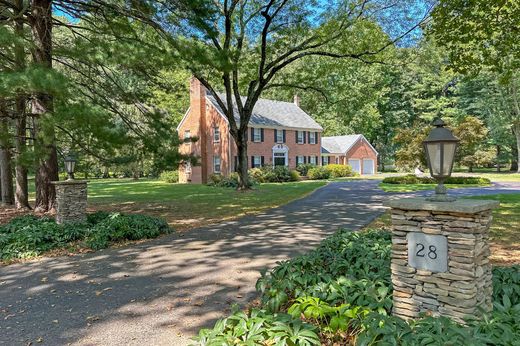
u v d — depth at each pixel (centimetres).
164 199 1697
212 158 3022
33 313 423
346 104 2958
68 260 657
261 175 2914
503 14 907
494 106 3481
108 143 991
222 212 1229
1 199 1719
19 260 667
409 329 272
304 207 1308
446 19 948
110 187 2678
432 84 4278
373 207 1266
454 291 293
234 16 1828
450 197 312
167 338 356
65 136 1198
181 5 1042
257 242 757
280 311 378
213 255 662
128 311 422
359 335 287
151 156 1209
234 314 324
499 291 352
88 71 1192
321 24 1662
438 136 310
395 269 326
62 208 853
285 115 3531
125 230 800
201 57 1023
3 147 927
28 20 1019
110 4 1067
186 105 3428
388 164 5425
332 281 386
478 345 238
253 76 1948
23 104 1164
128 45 960
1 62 811
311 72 1939
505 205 1177
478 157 3002
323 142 4153
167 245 753
